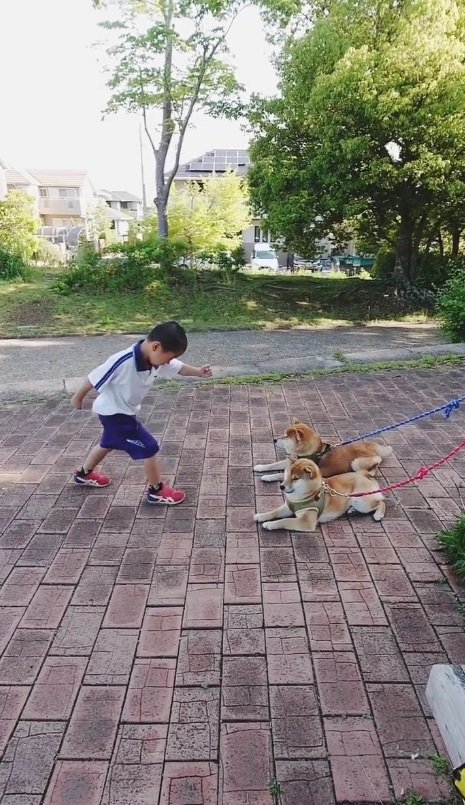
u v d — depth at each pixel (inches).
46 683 82.0
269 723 75.7
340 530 125.0
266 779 68.2
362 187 403.2
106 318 418.6
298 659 87.0
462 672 74.8
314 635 92.0
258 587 104.7
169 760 70.6
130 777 68.4
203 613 97.3
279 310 469.1
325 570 110.1
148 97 502.3
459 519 125.6
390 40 386.3
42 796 66.2
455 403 139.3
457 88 358.0
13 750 71.8
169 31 461.4
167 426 189.6
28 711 77.4
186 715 76.8
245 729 74.8
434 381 249.3
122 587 104.3
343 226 544.1
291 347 339.9
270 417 199.9
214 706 78.3
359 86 367.6
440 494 141.4
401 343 352.5
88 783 67.7
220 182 887.7
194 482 147.8
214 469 155.7
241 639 91.1
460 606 99.1
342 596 102.0
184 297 479.2
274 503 137.1
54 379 250.8
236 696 80.0
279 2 433.1
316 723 75.8
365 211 475.8
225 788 67.1
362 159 395.5
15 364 294.2
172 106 517.3
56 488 143.7
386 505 136.1
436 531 124.4
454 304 342.0
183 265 519.8
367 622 95.0
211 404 214.5
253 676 83.6
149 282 489.1
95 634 92.0
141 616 96.4
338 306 489.4
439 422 194.5
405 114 370.9
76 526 125.6
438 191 413.4
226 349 332.5
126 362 119.0
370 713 77.4
